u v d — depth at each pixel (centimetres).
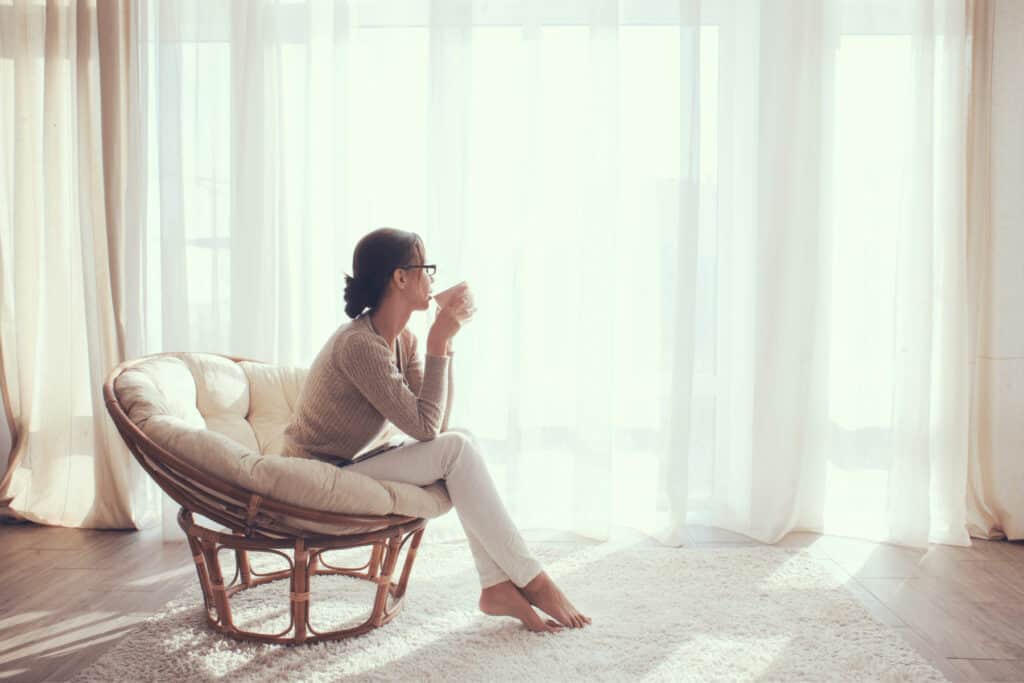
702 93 321
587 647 221
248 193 316
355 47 324
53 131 325
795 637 229
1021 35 310
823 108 315
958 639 232
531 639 226
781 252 315
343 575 273
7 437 351
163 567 287
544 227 323
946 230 311
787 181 313
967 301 313
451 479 230
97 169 321
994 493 320
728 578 275
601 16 310
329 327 324
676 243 320
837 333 327
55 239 328
